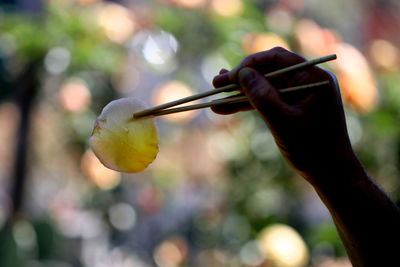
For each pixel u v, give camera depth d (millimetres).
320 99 1300
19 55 2779
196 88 2963
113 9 2822
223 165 3205
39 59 2799
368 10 5344
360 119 2785
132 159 1389
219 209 3246
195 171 4070
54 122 3166
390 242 1339
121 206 3457
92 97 3008
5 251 2840
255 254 2744
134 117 1391
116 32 2760
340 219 1346
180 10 2826
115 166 1390
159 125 3689
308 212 3455
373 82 2594
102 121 1386
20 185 3045
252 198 2943
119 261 3967
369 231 1338
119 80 3053
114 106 1394
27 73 2877
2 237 2861
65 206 3990
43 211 3797
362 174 1340
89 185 3287
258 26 2729
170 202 3885
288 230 2420
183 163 4082
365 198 1332
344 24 5168
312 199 3949
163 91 2758
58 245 3461
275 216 2893
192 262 3600
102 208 3406
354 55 2455
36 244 3059
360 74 2414
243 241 2867
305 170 1324
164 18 2855
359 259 1357
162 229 3854
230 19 2723
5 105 3480
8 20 2736
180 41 2846
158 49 2857
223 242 3309
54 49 2754
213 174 3908
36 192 4078
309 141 1302
